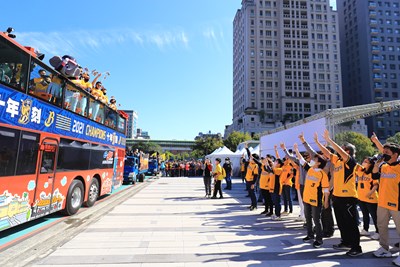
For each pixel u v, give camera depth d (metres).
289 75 90.50
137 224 7.10
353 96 95.44
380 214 4.83
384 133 84.75
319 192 5.44
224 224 7.23
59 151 6.94
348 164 5.04
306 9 93.75
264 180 8.59
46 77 6.32
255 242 5.62
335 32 94.62
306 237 5.77
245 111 86.12
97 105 9.56
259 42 90.38
